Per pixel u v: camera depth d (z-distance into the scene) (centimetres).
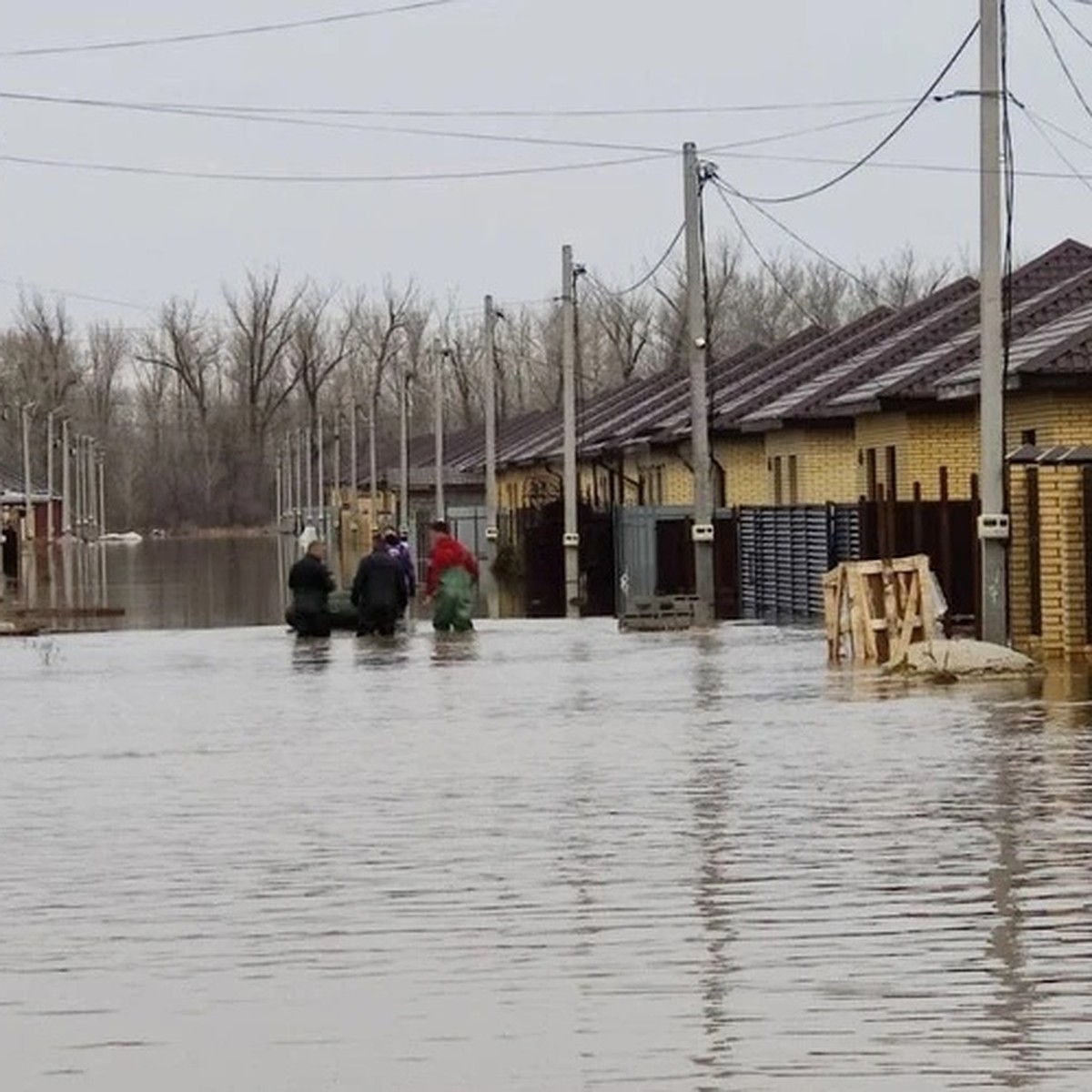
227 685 4022
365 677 4116
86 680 4266
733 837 2048
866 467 6119
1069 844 1947
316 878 1905
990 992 1418
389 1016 1396
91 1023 1402
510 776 2534
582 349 19862
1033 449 3959
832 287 17412
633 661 4341
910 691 3431
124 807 2375
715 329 17300
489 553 9769
